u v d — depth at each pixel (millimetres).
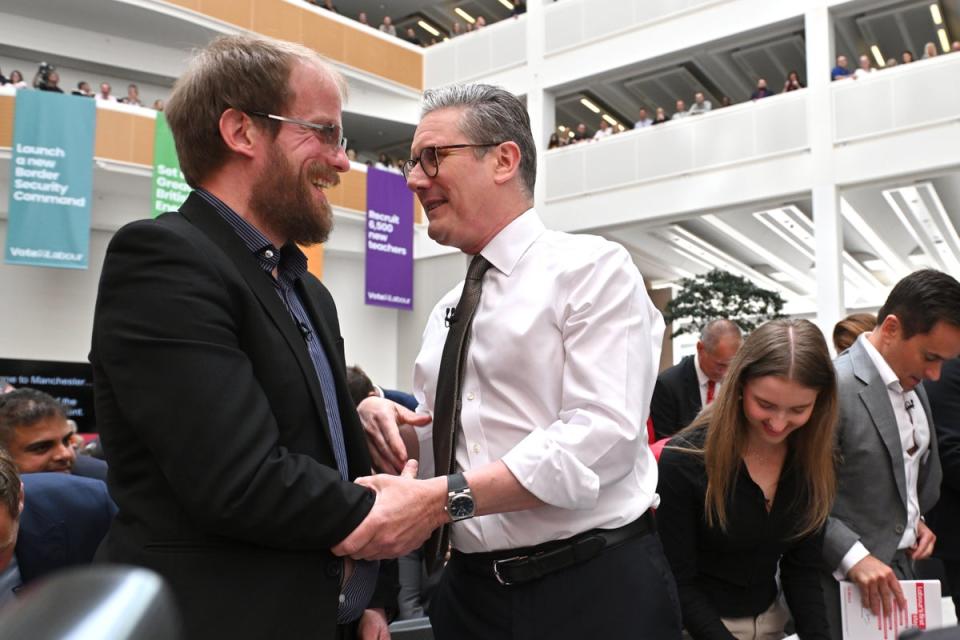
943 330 1996
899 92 10289
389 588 1578
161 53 13797
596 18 13406
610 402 1247
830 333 10523
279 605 1085
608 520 1346
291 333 1203
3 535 1666
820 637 1818
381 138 17469
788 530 1797
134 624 291
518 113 1448
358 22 15516
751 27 11773
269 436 1058
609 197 12844
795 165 11078
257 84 1213
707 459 1769
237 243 1197
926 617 1896
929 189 11516
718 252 15711
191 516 1033
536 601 1331
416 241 15859
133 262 1062
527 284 1374
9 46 12961
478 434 1368
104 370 1096
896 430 2105
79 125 11562
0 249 12516
